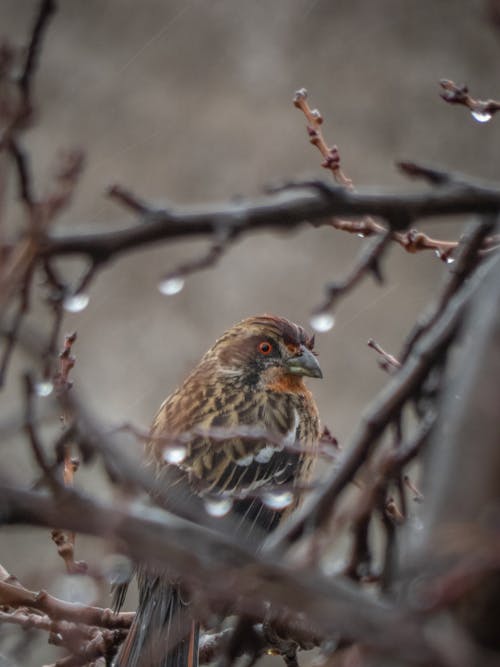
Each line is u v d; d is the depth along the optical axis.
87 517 3.69
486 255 5.32
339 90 8.21
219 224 4.25
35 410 4.07
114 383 6.95
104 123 7.93
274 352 5.60
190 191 7.77
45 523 3.67
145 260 7.31
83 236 4.10
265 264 7.46
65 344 5.36
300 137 7.98
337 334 7.28
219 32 8.30
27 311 4.37
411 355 5.11
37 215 3.92
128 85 8.07
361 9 8.42
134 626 5.44
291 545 4.85
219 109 8.03
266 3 8.40
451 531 3.78
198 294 7.32
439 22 8.41
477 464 4.04
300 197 4.34
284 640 5.38
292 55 8.30
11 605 5.38
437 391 5.02
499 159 8.11
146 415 6.88
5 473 3.73
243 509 5.54
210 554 3.80
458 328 4.89
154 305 7.23
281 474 5.55
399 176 7.97
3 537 6.01
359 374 7.21
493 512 3.87
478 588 3.82
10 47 4.01
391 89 8.23
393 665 3.72
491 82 8.33
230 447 5.54
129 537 3.73
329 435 5.43
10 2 8.07
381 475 4.79
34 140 7.76
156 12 8.30
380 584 4.93
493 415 4.08
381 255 5.04
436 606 3.58
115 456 4.01
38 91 7.97
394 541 4.79
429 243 5.40
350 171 7.93
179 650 5.43
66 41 8.16
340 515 4.62
